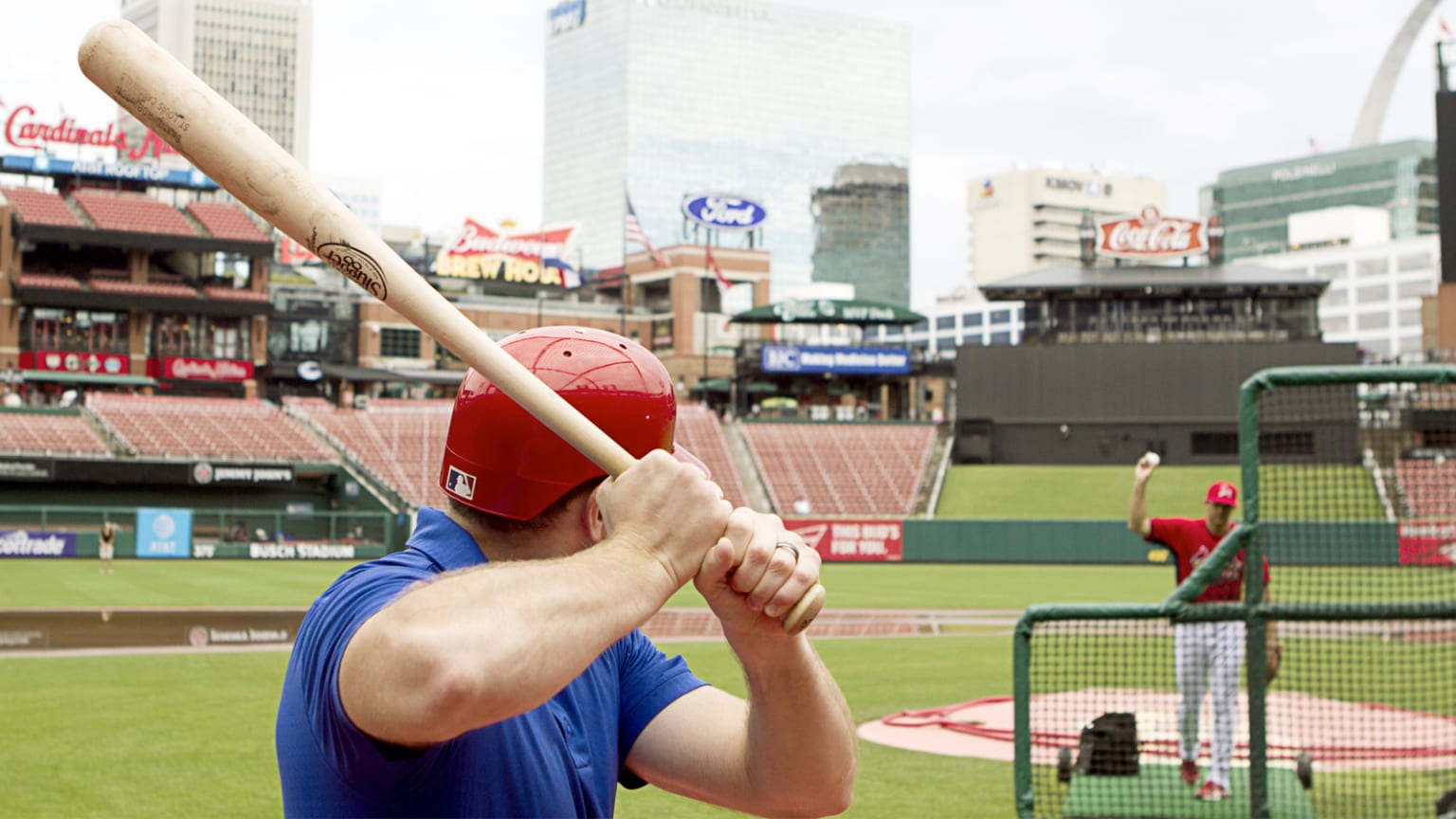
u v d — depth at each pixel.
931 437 59.62
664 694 2.38
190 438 50.16
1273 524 9.87
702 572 1.67
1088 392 56.38
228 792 8.55
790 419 60.38
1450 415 41.34
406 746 1.63
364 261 1.55
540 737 2.00
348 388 67.81
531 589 1.53
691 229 185.75
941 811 7.98
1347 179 192.38
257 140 1.49
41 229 56.25
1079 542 45.38
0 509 39.84
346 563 41.59
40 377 56.38
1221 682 8.03
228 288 61.41
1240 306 56.28
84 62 1.43
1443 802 7.69
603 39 188.12
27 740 10.48
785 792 2.11
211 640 19.00
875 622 23.70
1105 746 8.52
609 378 2.00
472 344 1.62
